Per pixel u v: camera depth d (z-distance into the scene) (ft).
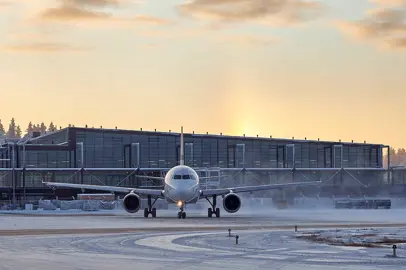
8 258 154.71
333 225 286.25
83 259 152.15
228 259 152.46
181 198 351.87
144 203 565.12
